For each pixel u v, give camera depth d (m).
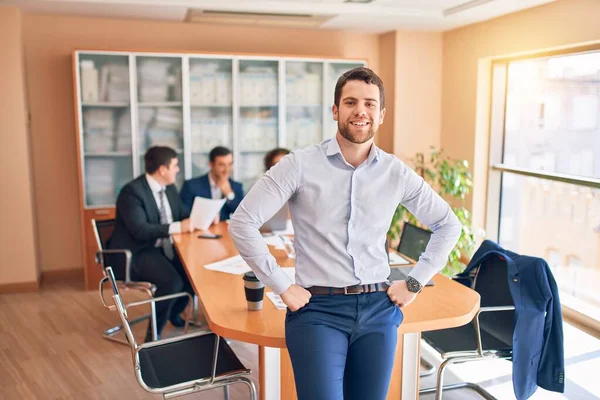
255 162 5.55
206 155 5.41
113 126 5.11
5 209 4.95
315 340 1.80
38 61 5.16
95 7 4.69
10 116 4.84
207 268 3.11
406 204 2.02
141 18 5.23
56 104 5.26
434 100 5.92
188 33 5.48
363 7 4.78
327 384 1.77
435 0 4.48
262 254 1.86
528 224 5.11
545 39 4.49
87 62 4.96
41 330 4.24
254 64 5.39
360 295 1.86
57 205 5.39
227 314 2.38
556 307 2.64
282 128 5.53
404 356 2.54
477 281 3.08
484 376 3.51
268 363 2.40
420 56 5.81
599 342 4.00
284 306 2.46
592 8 4.04
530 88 4.97
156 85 5.16
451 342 2.87
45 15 5.10
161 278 3.85
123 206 3.94
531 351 2.62
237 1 4.57
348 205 1.84
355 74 1.80
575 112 4.46
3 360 3.73
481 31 5.24
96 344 3.98
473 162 5.48
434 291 2.71
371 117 1.79
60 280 5.47
